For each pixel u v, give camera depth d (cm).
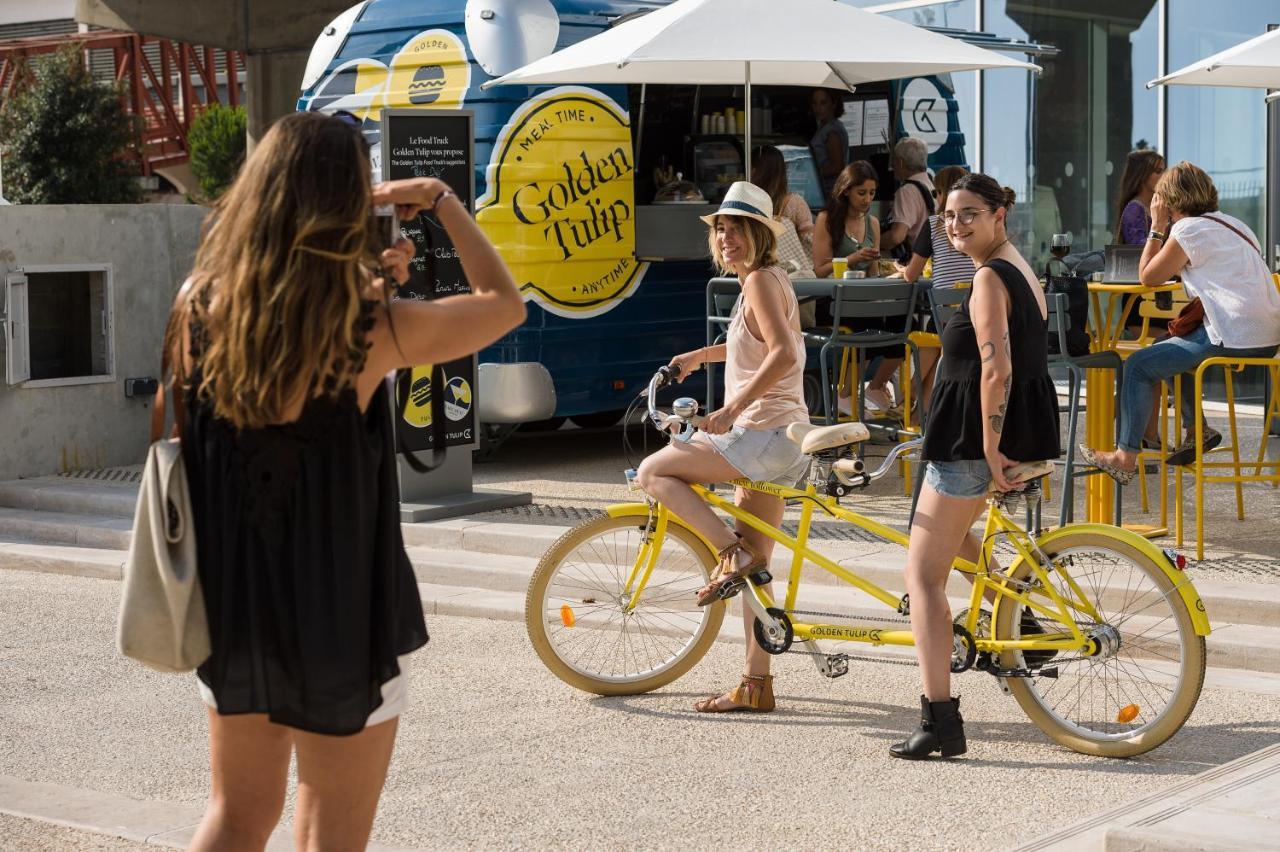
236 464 303
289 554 302
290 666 303
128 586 307
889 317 1019
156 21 2003
